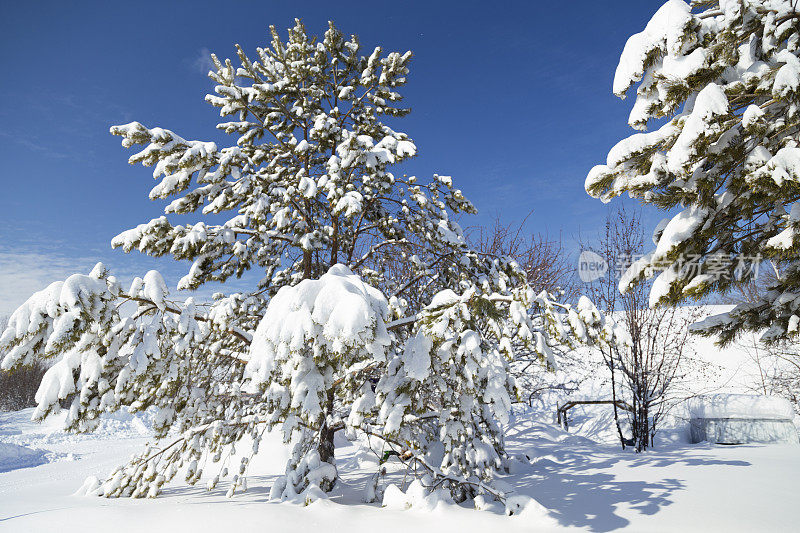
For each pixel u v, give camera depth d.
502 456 7.45
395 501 5.04
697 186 3.80
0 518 4.43
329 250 8.03
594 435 12.20
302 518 4.43
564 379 14.17
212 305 6.30
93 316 4.18
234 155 6.21
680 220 4.07
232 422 5.93
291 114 7.81
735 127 3.59
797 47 3.55
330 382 4.61
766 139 3.59
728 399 10.50
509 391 5.06
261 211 6.28
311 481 5.43
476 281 7.70
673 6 3.37
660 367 10.02
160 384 5.39
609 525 4.36
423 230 7.57
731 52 3.68
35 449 14.41
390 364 5.26
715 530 4.17
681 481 5.77
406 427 5.47
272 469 8.97
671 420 11.93
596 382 13.80
